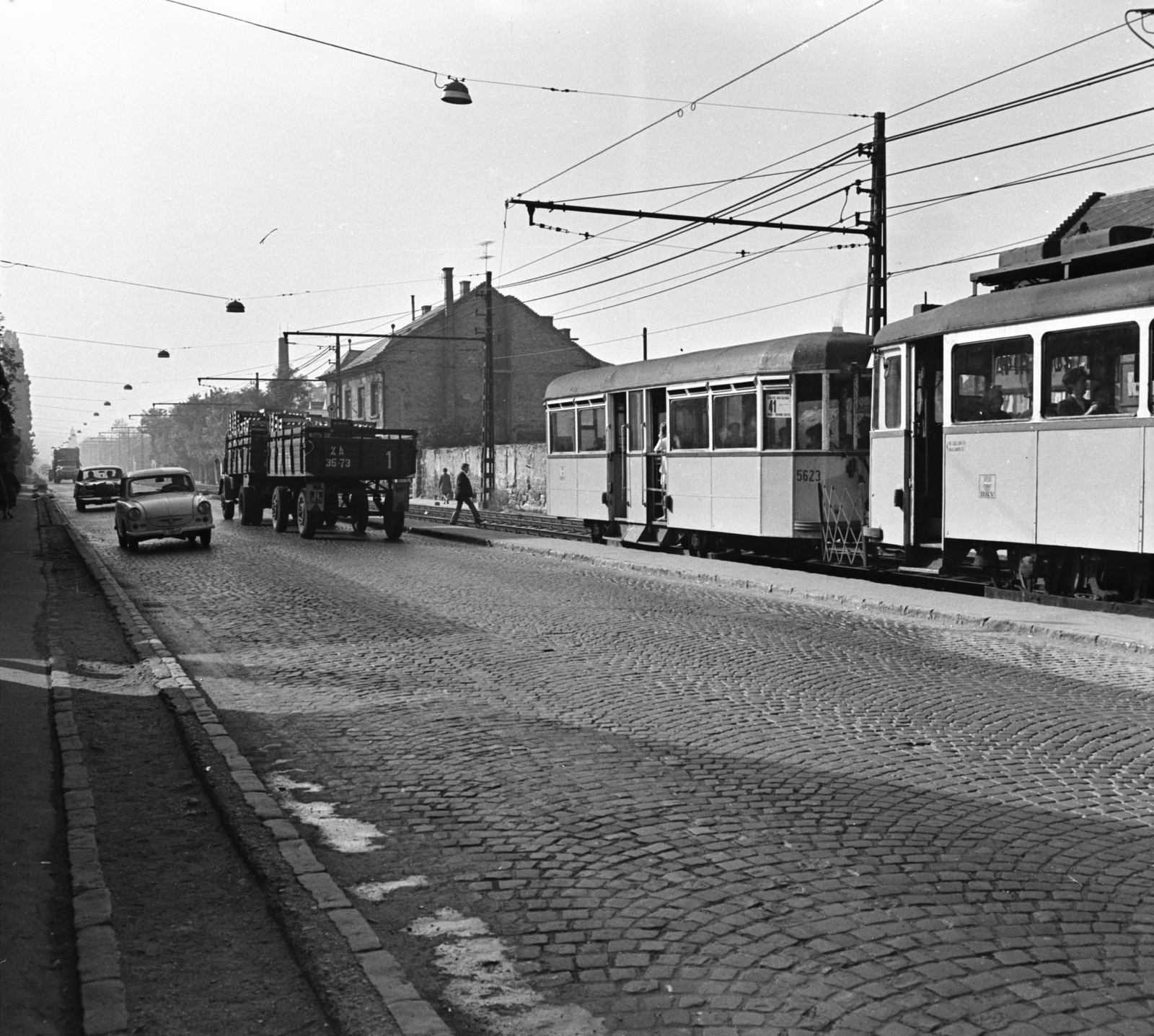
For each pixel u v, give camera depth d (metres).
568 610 13.16
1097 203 26.73
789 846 4.97
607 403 22.48
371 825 5.38
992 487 13.33
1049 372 12.48
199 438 98.94
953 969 3.72
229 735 7.05
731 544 19.72
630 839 5.09
